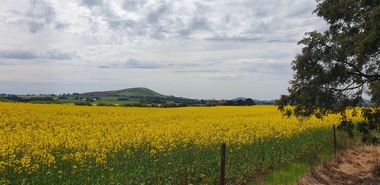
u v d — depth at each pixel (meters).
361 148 17.59
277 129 19.91
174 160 11.64
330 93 15.20
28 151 11.09
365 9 14.24
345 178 12.26
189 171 11.12
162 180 10.20
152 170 10.40
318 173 12.22
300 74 15.51
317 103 15.38
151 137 15.56
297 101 16.06
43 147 12.50
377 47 12.52
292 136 18.33
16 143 12.15
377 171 12.84
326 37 14.95
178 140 15.41
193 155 12.34
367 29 12.50
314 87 15.05
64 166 10.03
